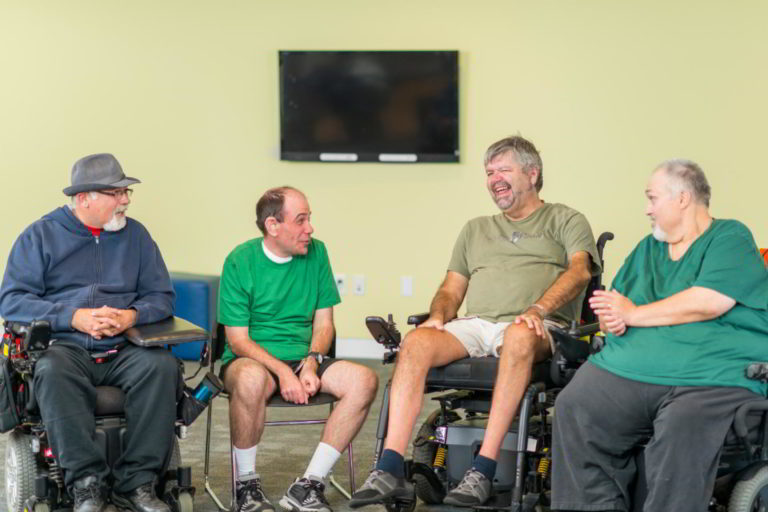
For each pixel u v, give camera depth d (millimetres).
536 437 3150
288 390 3268
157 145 6465
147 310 3248
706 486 2689
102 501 2979
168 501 3115
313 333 3561
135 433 3043
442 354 3166
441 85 6168
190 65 6402
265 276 3482
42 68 6496
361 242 6391
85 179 3260
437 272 6332
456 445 3213
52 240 3268
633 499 2926
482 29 6164
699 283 2883
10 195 6586
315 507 3211
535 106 6160
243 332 3443
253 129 6398
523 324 3096
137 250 3379
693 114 6035
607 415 2863
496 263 3533
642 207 6121
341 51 6223
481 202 6258
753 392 2768
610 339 2994
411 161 6266
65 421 2936
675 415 2705
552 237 3518
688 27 6000
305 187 6402
